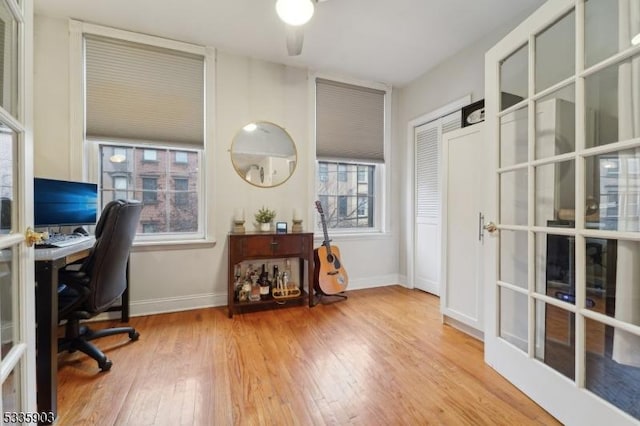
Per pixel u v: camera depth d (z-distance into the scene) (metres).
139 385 1.55
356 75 3.33
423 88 3.32
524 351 1.53
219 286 2.83
